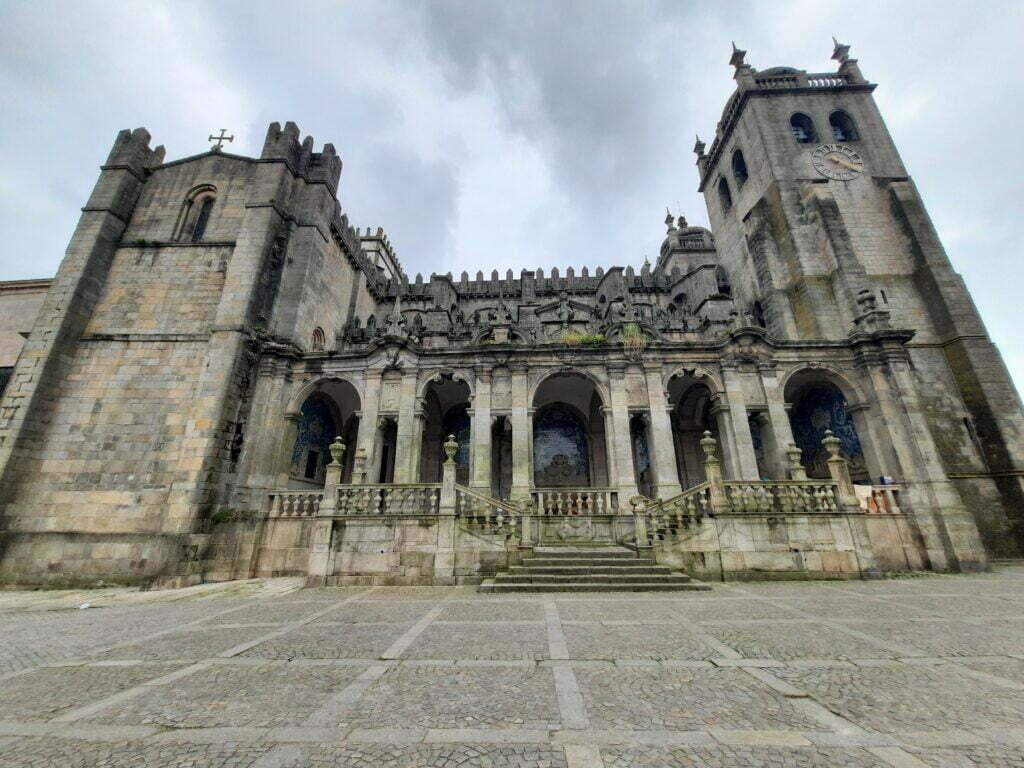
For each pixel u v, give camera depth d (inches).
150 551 689.6
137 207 945.5
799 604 431.8
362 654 280.4
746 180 1337.4
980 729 173.8
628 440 809.5
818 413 974.4
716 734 171.5
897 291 1034.7
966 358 939.3
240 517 717.3
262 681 233.9
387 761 152.6
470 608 423.2
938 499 735.7
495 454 1098.7
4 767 149.3
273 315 880.3
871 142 1220.5
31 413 743.1
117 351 815.7
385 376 871.7
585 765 149.5
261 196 916.0
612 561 568.1
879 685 222.5
